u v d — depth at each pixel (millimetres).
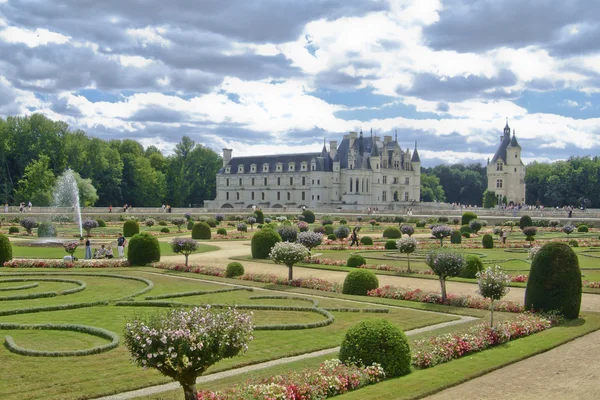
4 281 40594
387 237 85438
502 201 199625
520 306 31797
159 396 17891
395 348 19969
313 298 35656
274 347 23938
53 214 113812
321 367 19469
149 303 32938
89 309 31781
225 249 68188
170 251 64438
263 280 42469
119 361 21547
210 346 15469
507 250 65938
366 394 18031
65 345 23781
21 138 161625
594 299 35781
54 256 57281
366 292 37062
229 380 19406
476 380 19781
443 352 21938
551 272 29719
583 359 22297
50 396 18031
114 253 62812
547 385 19062
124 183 187000
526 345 24203
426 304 33812
